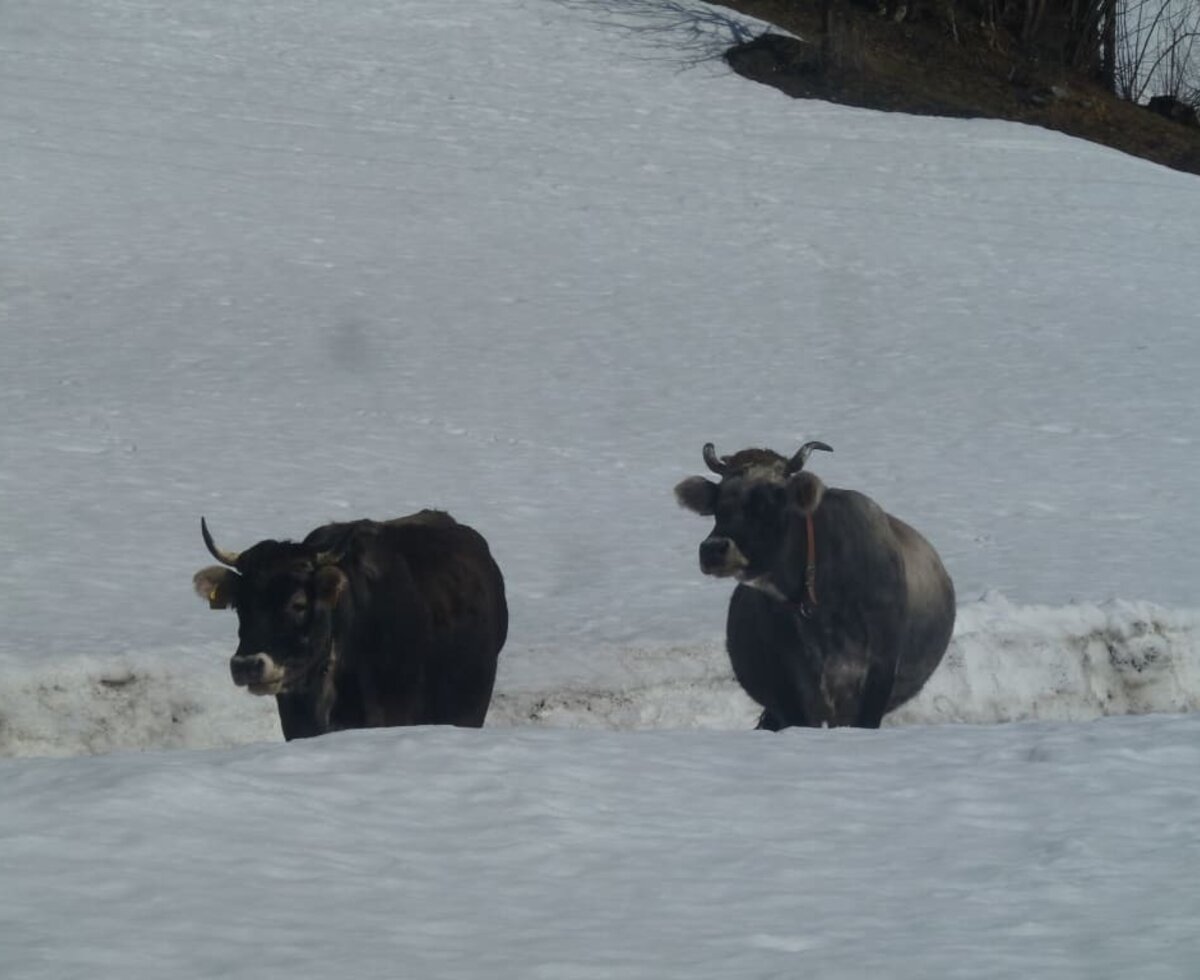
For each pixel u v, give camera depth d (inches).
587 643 2025.1
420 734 1336.1
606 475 2940.5
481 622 1633.9
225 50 6033.5
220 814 1092.5
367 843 1060.5
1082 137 6648.6
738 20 6801.2
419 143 5487.2
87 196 4697.3
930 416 3425.2
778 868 1054.4
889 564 1699.1
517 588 2290.8
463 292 4252.0
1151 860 1082.7
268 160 5177.2
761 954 896.3
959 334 4119.1
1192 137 6973.4
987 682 2081.7
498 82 6082.7
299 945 875.4
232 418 3181.6
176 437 3024.1
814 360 3863.2
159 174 4940.9
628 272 4532.5
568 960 874.1
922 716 2044.8
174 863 992.9
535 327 4015.8
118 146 5113.2
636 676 1980.8
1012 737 1433.3
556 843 1081.4
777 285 4500.5
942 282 4586.6
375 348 3767.2
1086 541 2576.3
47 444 2923.2
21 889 933.2
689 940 916.0
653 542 2541.8
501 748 1300.4
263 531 2484.0
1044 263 4815.5
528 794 1178.6
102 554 2329.0
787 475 1663.4
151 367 3513.8
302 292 4141.2
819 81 6446.9
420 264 4451.3
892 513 2728.8
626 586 2303.2
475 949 886.4
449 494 2765.7
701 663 2011.6
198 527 2488.9
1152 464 3107.8
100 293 4010.8
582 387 3560.5
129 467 2812.5
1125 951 909.2
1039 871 1056.8
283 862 1011.3
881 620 1690.5
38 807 1081.4
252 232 4569.4
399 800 1153.4
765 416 3390.7
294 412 3253.0
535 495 2790.4
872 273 4645.7
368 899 959.0
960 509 2763.3
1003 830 1149.1
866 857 1083.3
